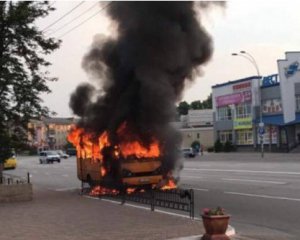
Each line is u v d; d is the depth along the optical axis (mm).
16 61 18125
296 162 38156
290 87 57500
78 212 13609
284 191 18406
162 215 12633
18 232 10664
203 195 18219
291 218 12531
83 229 10773
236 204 15469
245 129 66062
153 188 18641
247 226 11586
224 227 8977
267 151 60562
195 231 10055
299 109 57344
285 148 57469
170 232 10039
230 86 68750
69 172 40344
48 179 31734
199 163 45156
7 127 18516
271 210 13969
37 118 18656
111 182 19156
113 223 11469
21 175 37312
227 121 69812
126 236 9773
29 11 18375
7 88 18078
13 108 18172
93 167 20656
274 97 59969
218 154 63531
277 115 59438
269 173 27453
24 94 18219
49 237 9953
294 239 9852
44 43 19000
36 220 12336
